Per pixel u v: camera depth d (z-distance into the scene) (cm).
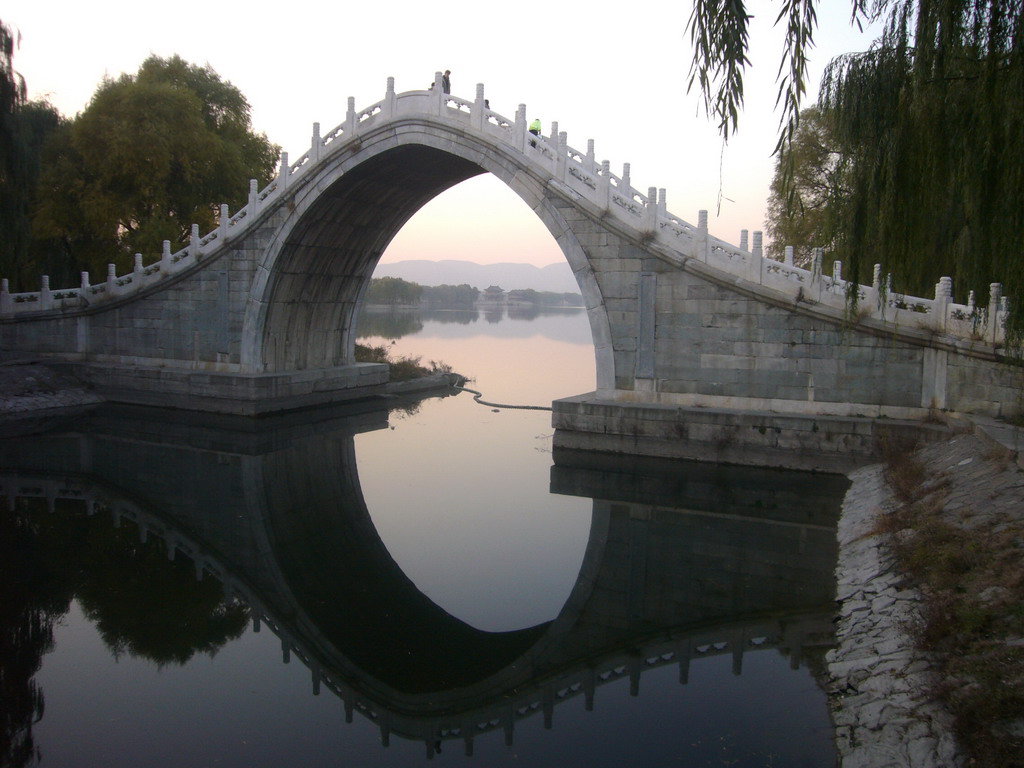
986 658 871
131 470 2322
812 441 2066
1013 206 886
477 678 1168
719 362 2234
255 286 3098
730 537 1681
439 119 2622
